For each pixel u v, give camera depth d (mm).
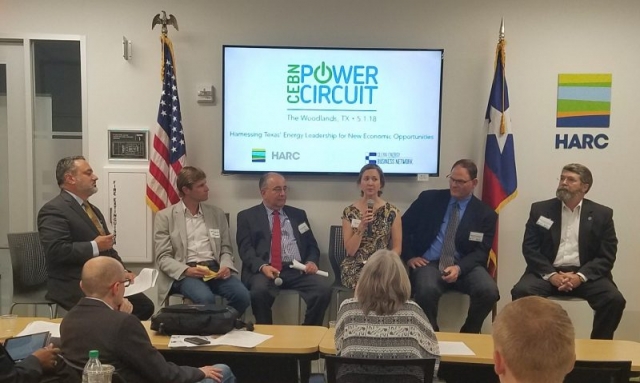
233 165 4211
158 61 4234
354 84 4176
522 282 3709
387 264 2084
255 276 3764
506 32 4191
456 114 4246
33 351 2207
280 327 2764
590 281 3633
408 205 4277
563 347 1117
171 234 3801
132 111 4238
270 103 4180
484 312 3627
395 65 4156
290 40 4227
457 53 4211
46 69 4254
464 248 3900
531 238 3848
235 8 4215
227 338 2514
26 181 4270
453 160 4262
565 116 4203
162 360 2088
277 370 2570
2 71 4262
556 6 4176
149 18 4223
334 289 3877
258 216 3986
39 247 3766
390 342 1994
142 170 4223
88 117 4238
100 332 2006
